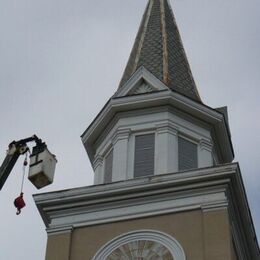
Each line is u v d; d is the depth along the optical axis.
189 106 42.91
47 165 23.19
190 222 37.72
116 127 42.81
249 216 39.94
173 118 42.72
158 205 38.62
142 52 46.97
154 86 43.53
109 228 38.53
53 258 37.81
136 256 37.22
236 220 39.62
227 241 36.44
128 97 42.84
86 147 44.59
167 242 37.28
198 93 45.69
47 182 23.17
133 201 39.03
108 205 39.22
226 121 44.06
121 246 37.75
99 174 42.62
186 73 46.25
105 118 43.31
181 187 38.62
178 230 37.59
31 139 23.47
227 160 45.28
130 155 41.59
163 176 38.88
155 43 47.53
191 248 36.75
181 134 42.47
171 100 42.69
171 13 50.59
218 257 35.97
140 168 41.00
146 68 44.28
